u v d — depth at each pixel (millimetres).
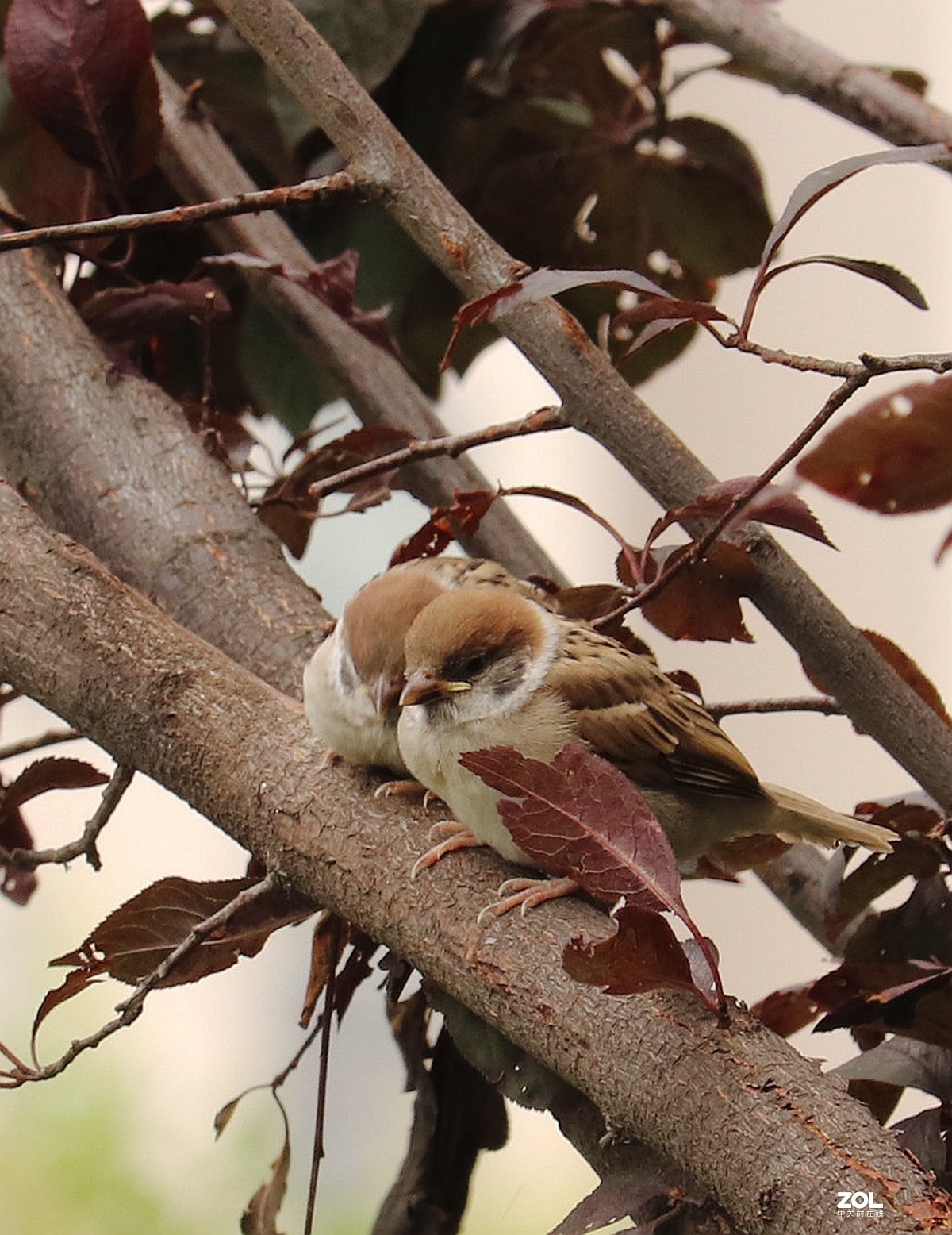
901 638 12945
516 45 8625
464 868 5078
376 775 5590
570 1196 12172
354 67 8055
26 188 7895
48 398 6984
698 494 5582
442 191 6027
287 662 6207
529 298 4637
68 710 5652
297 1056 5961
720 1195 3998
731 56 8578
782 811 6141
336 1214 12586
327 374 8031
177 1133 12789
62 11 6949
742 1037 4195
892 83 7531
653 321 5645
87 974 5383
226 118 9070
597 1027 4355
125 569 6598
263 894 5336
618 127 8961
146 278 8859
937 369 4312
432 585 6379
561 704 5852
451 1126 6262
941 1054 5039
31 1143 12164
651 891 4133
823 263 4664
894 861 5898
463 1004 5016
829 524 13102
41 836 14742
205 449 7000
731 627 5941
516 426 6074
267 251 8125
